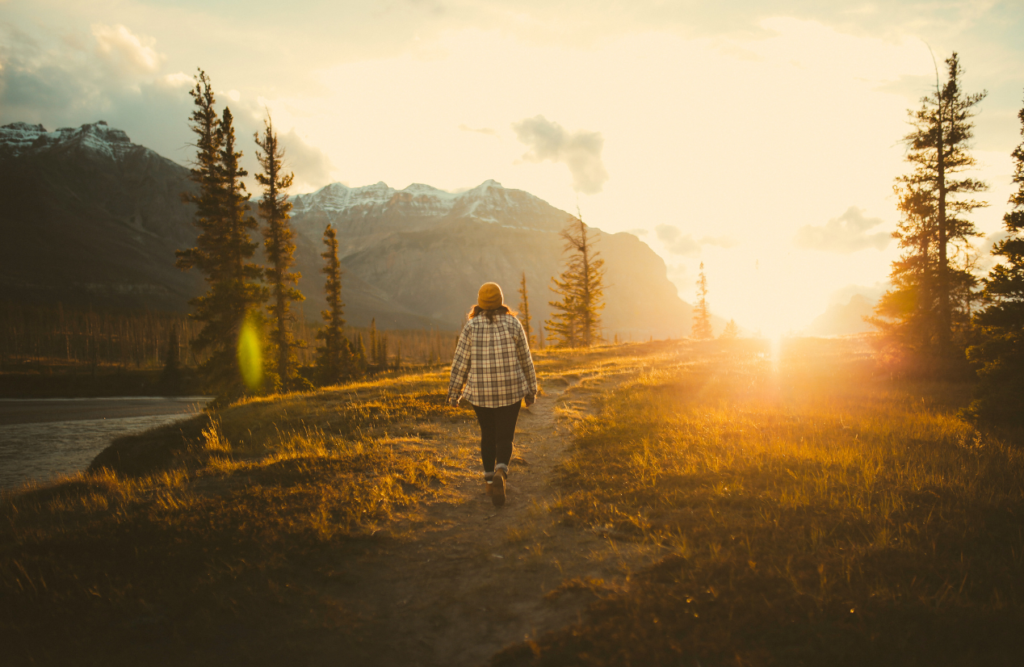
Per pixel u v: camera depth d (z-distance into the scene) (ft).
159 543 12.76
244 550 12.45
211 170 99.76
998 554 10.84
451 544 13.69
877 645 7.95
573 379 61.41
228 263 99.09
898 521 12.73
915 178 69.00
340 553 12.61
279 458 22.44
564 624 9.50
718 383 51.01
